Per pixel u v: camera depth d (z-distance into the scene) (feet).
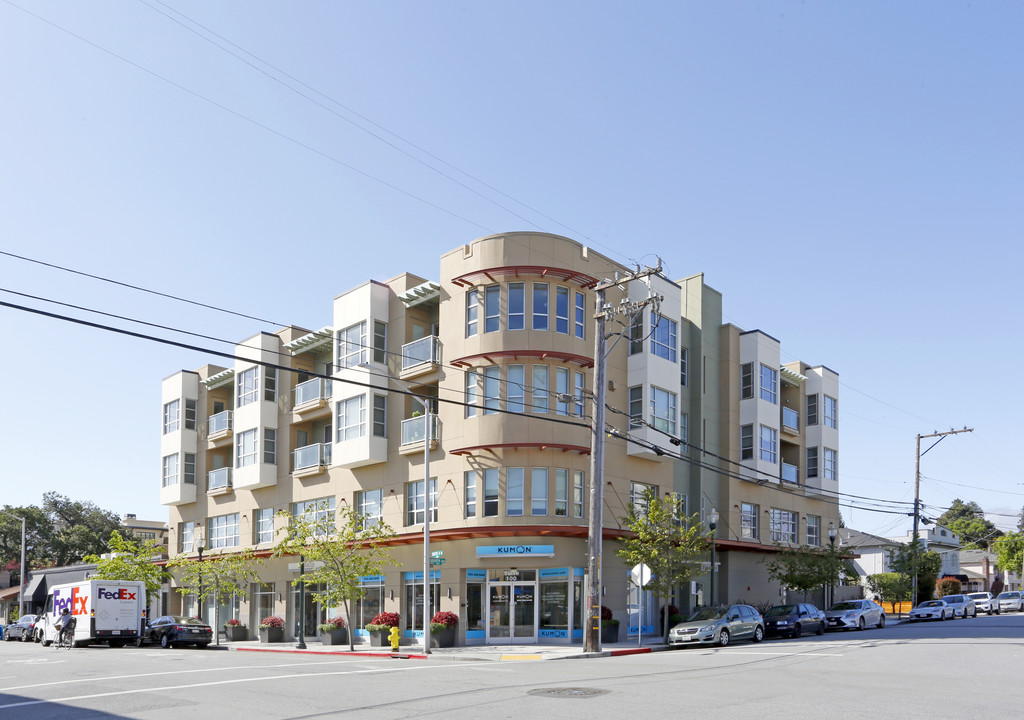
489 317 113.09
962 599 165.78
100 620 122.72
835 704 43.45
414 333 127.24
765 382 147.74
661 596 104.27
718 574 137.08
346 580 107.76
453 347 116.26
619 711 41.39
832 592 158.51
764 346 148.05
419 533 116.47
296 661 84.58
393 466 123.85
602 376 94.27
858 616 127.03
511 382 110.42
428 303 128.26
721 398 142.92
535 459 109.70
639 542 104.32
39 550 278.26
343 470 132.87
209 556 149.28
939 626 130.31
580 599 109.50
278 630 135.64
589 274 118.01
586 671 64.39
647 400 121.60
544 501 109.09
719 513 137.90
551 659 85.20
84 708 46.29
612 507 116.67
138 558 154.30
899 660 70.69
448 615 108.58
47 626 140.15
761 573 145.89
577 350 112.98
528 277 112.27
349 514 114.62
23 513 269.85
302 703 46.39
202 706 45.98
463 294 115.96
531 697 47.11
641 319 124.47
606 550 114.83
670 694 47.83
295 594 140.97
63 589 134.92
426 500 98.94
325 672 66.59
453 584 111.86
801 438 164.76
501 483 109.40
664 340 127.54
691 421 136.26
